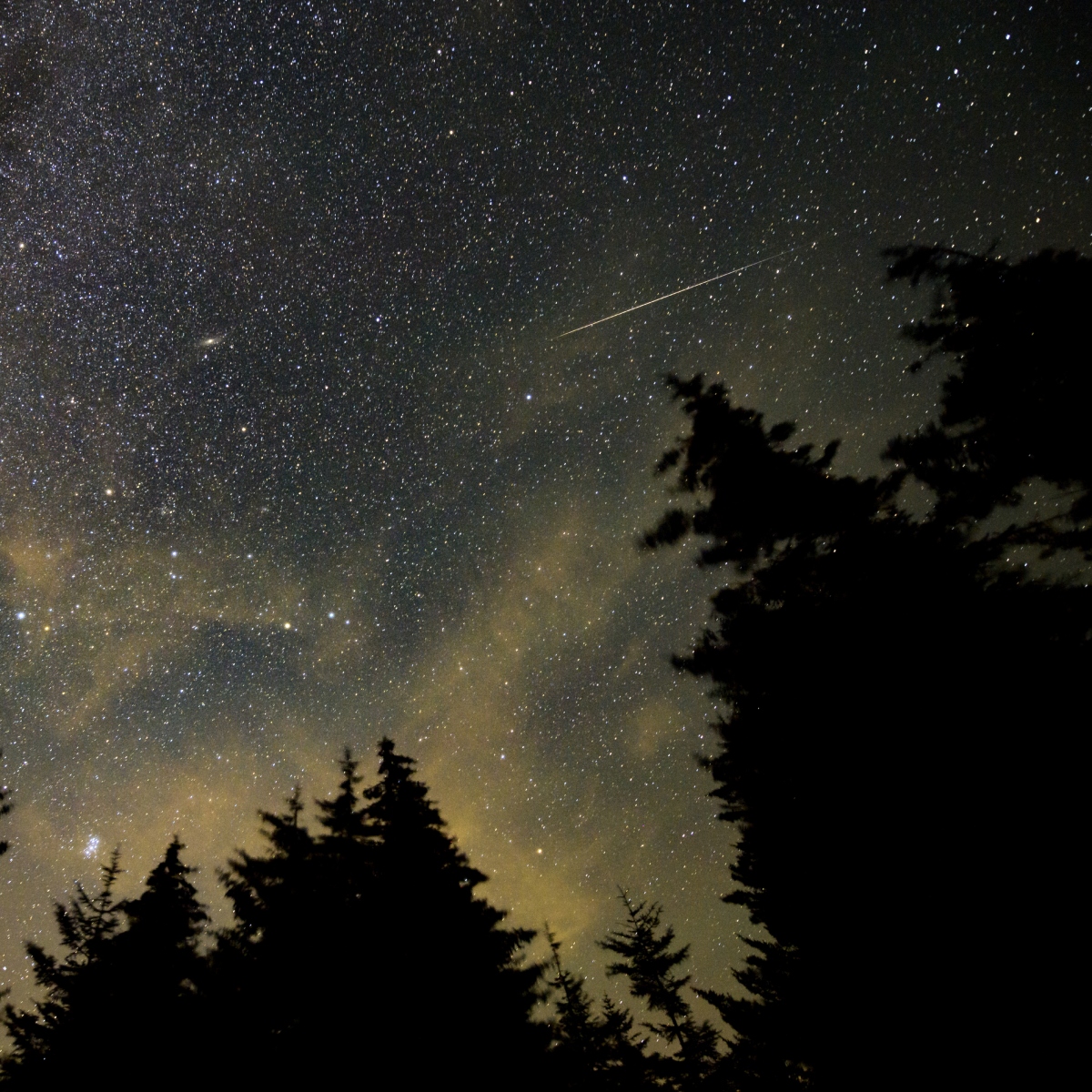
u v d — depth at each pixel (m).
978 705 6.37
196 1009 9.14
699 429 8.87
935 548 7.18
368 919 9.44
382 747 11.62
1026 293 6.13
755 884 10.42
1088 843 5.70
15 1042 9.07
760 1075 11.37
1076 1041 5.46
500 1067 8.27
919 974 6.38
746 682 8.21
